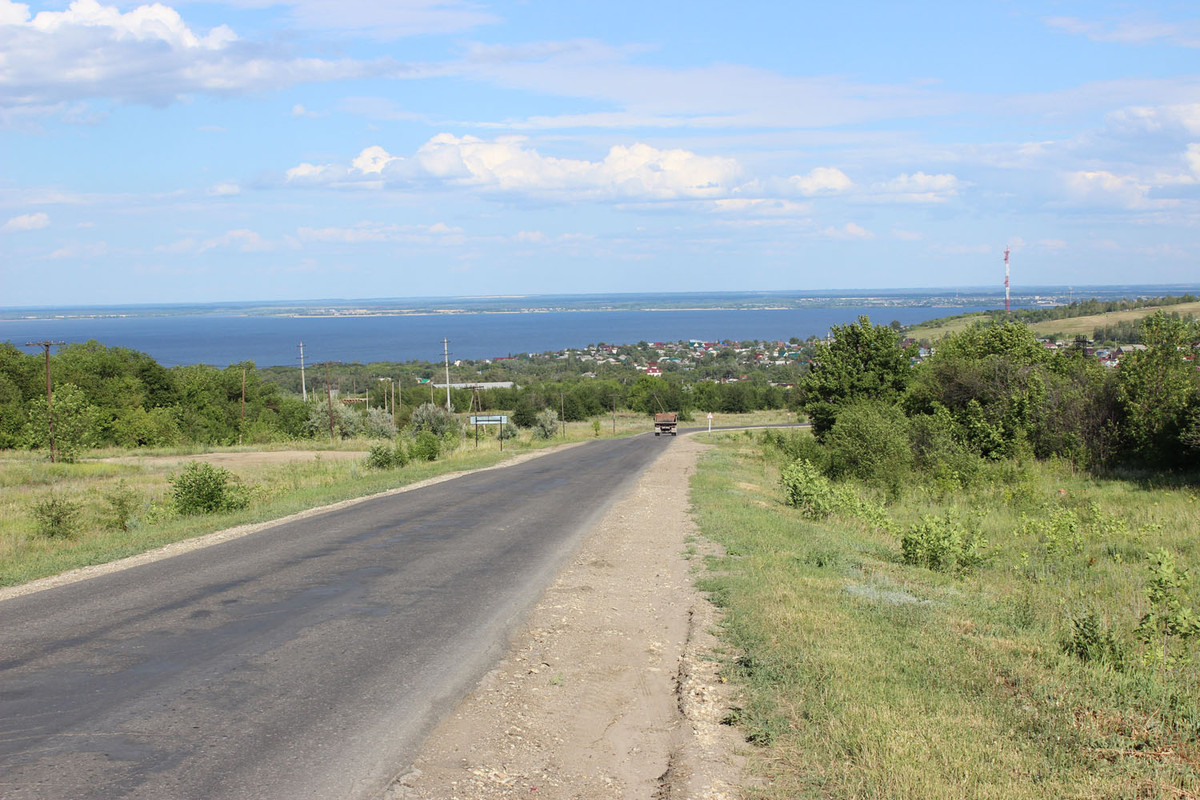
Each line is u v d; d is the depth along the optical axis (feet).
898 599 32.78
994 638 27.45
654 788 16.69
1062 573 42.98
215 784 15.98
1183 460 95.86
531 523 53.62
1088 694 21.99
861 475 90.38
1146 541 52.95
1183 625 27.76
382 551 43.21
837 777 16.63
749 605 30.32
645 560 40.47
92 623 28.50
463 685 22.38
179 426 204.95
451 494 72.02
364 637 26.86
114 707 20.25
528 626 28.45
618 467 104.47
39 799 15.10
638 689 22.49
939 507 73.61
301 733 18.78
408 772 16.89
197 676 22.75
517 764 17.62
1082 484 90.38
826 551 42.93
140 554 43.14
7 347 198.70
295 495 71.26
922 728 18.85
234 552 43.04
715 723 19.93
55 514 55.16
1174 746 18.79
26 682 22.12
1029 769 17.20
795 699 20.84
